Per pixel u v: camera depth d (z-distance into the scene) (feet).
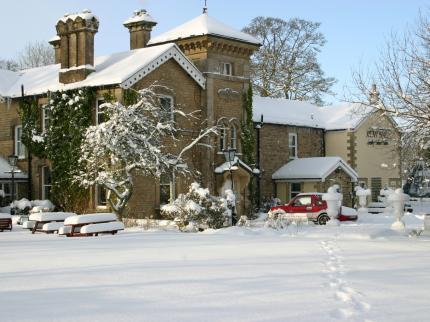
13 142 124.67
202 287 33.68
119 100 106.42
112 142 92.12
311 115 162.81
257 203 139.03
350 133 157.99
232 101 127.75
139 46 131.13
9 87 127.85
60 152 113.09
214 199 84.99
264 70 194.90
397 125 67.67
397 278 36.96
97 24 114.83
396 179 170.50
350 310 27.81
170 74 115.44
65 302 29.84
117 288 33.53
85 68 113.09
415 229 77.10
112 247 55.67
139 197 108.06
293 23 195.31
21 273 39.27
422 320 25.98
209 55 123.34
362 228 81.71
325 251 52.13
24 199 111.45
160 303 29.50
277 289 33.09
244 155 129.80
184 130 117.08
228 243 59.47
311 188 142.31
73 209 110.32
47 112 117.91
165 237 67.46
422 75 64.49
